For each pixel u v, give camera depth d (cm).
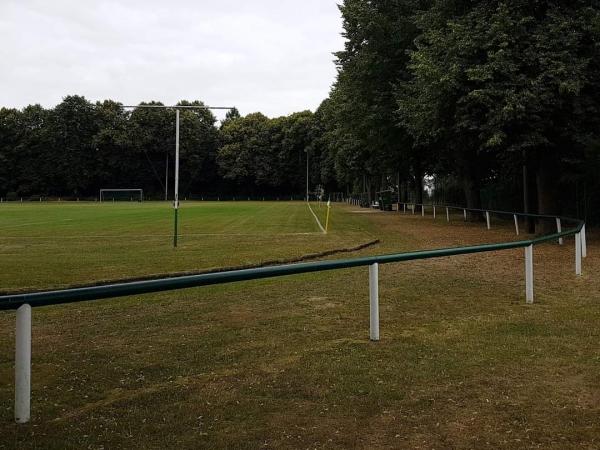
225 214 3884
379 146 3084
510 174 2902
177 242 1891
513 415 446
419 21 2127
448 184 4769
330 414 451
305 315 814
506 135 1686
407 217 3638
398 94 2422
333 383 521
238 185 10656
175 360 602
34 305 433
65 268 1293
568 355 603
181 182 10325
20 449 390
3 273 1220
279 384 521
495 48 1694
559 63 1585
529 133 1714
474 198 3138
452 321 769
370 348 636
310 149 9662
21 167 9300
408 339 674
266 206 5831
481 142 2162
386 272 1229
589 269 1246
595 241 1900
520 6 1717
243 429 424
